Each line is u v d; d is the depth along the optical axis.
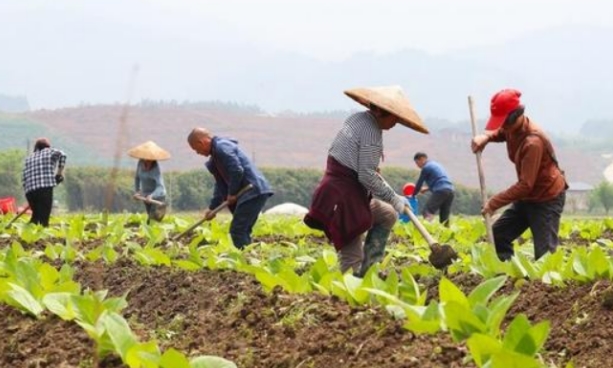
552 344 8.26
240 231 16.52
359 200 12.36
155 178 23.62
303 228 23.64
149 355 6.77
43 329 8.61
